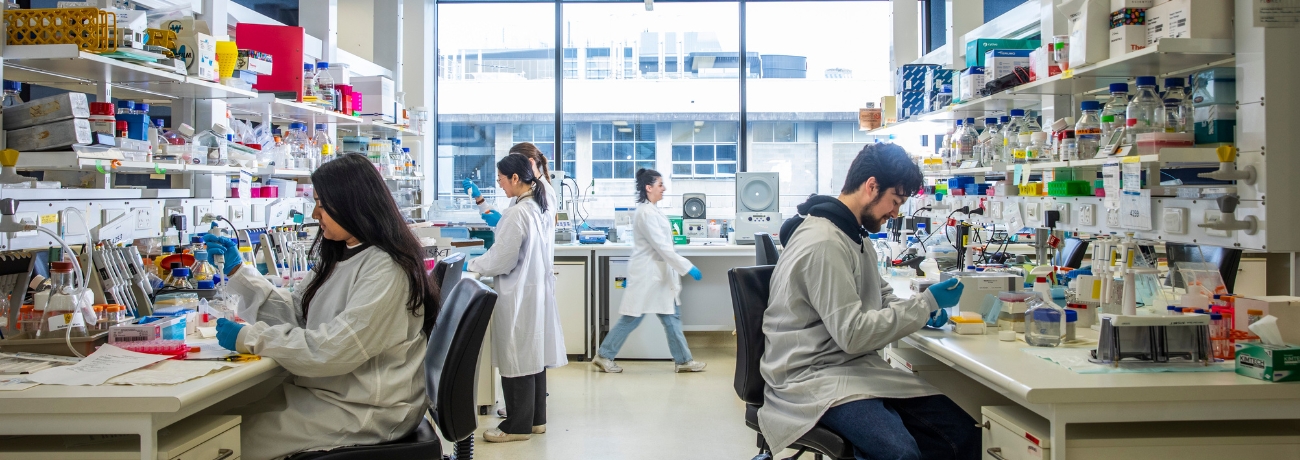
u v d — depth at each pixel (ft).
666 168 18.83
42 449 4.66
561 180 17.48
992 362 5.40
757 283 6.76
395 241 5.74
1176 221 6.47
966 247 9.50
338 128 13.39
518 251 9.84
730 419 11.35
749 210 16.26
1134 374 5.03
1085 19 6.78
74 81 7.78
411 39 17.47
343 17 16.65
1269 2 5.64
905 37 16.10
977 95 9.19
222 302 7.02
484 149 18.88
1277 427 5.14
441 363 6.24
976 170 9.52
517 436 10.30
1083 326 6.69
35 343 5.52
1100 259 7.14
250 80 8.88
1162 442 4.89
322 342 5.29
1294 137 5.61
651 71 18.62
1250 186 5.77
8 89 7.38
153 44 7.27
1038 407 4.96
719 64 18.61
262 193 10.30
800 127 18.70
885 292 7.00
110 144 6.70
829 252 5.91
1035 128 9.11
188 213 8.36
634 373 14.39
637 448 10.06
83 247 6.69
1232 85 6.14
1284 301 5.41
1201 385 4.74
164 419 4.61
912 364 7.41
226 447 5.22
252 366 5.14
